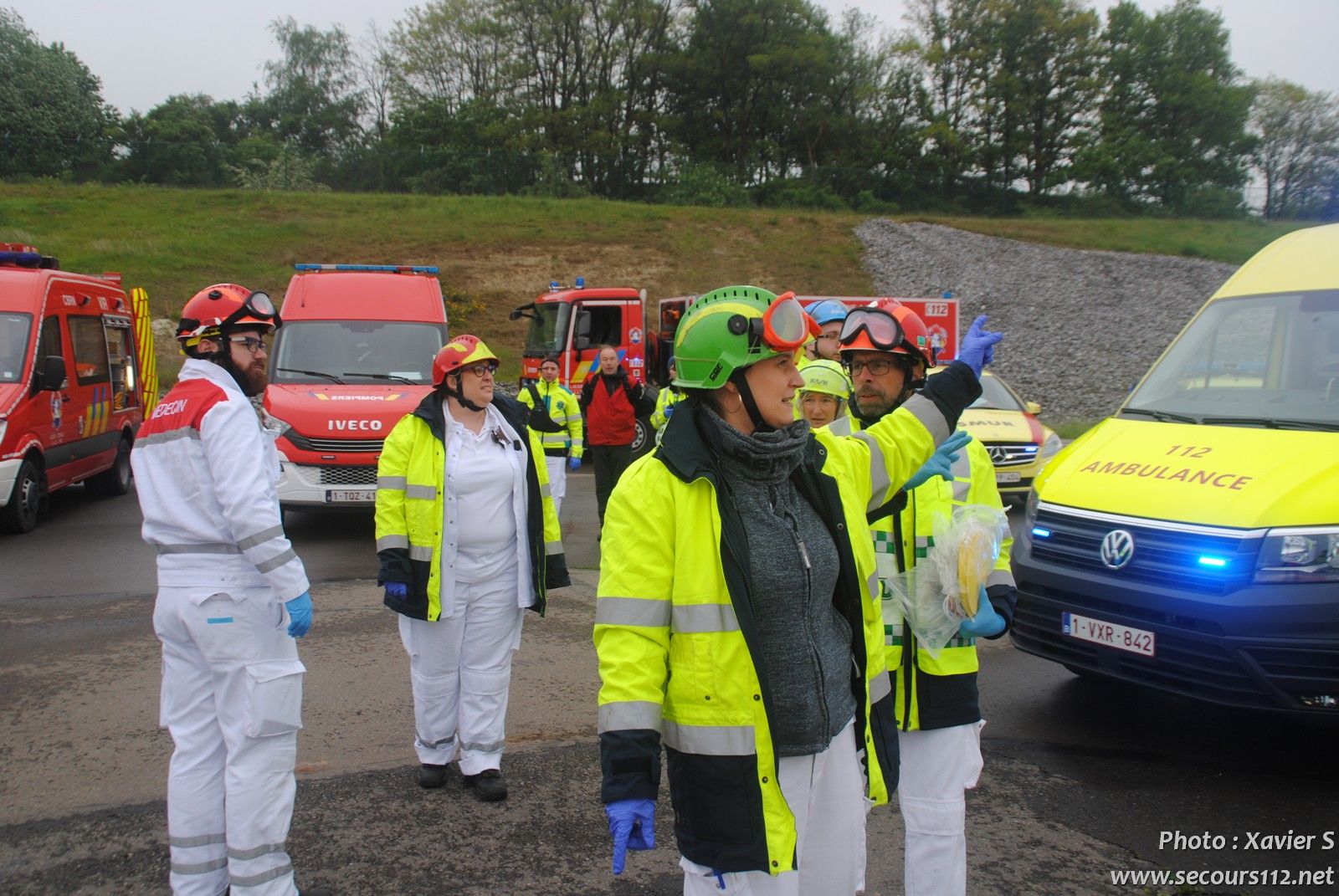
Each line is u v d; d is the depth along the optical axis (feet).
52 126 178.29
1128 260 123.54
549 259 112.68
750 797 7.14
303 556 29.94
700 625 7.21
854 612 7.91
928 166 222.89
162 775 14.60
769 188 200.03
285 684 10.55
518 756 15.49
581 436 34.04
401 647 20.76
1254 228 148.77
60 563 28.89
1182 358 19.34
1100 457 17.21
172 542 10.50
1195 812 13.70
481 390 14.25
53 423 35.06
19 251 37.76
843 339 9.83
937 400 8.65
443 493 13.89
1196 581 14.51
